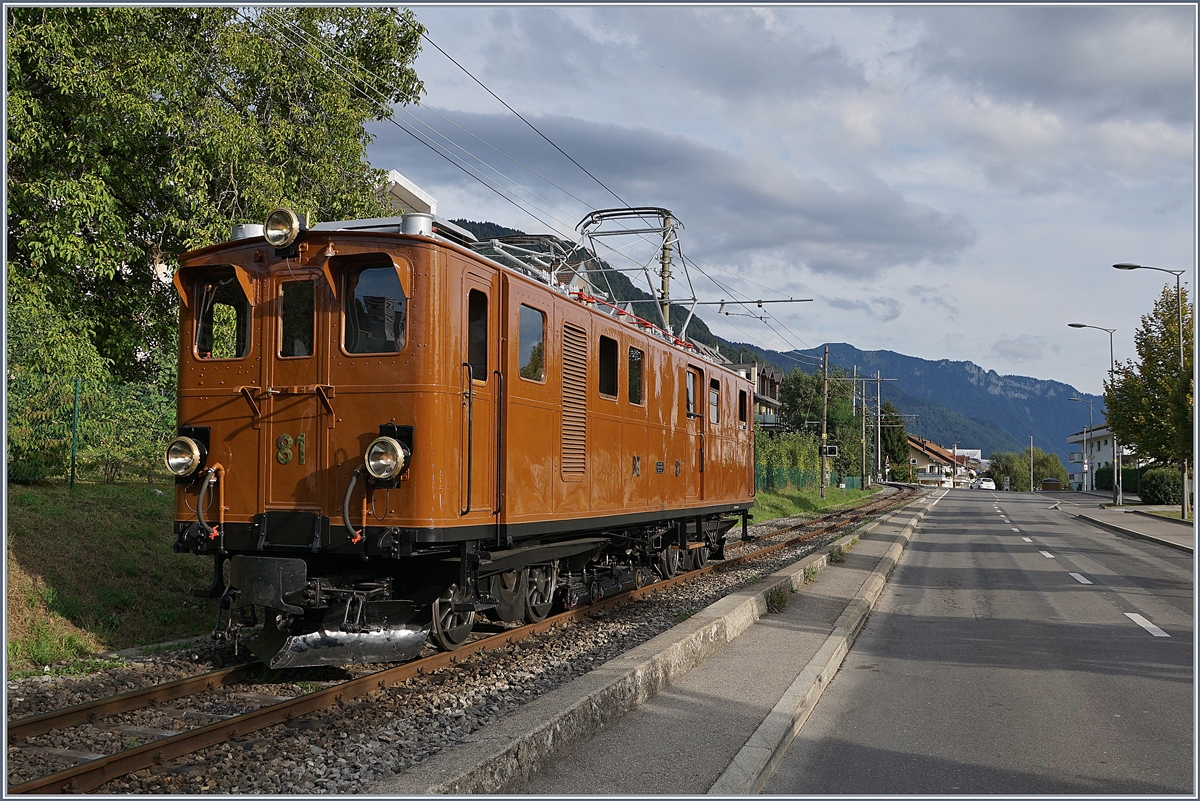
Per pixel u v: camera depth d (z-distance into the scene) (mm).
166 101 14406
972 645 9883
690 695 6930
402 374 7512
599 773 5160
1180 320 32469
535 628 9914
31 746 5711
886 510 40375
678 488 13516
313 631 7746
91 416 13234
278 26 16328
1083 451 101000
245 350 8117
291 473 7734
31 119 13086
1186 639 10312
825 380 51906
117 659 8117
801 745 6207
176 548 8031
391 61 18484
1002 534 27719
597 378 10617
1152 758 6027
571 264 12656
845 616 10836
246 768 5352
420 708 6703
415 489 7367
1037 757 6016
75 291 15078
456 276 7805
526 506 8812
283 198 15781
